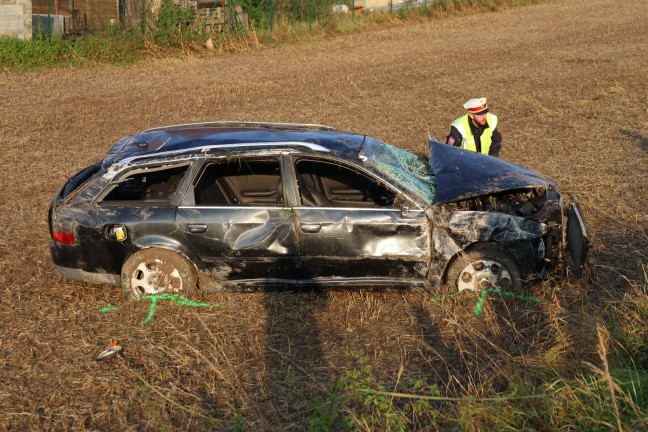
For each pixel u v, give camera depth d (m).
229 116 14.58
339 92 16.91
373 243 6.34
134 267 6.53
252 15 26.16
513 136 12.67
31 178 10.71
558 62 19.86
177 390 5.27
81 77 18.94
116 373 5.53
